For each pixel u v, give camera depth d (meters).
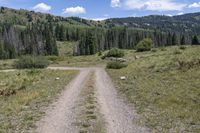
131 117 16.84
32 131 14.26
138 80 34.53
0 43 153.75
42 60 79.06
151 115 17.19
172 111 17.86
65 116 17.31
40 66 77.38
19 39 182.00
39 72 54.16
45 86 32.81
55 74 50.41
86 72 56.59
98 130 14.19
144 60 63.75
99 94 25.75
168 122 15.53
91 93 26.31
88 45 166.50
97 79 39.91
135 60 72.25
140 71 45.66
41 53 167.25
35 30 183.25
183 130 14.08
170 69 39.25
